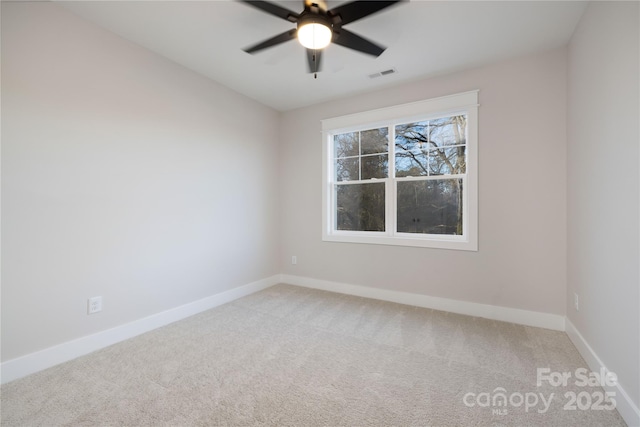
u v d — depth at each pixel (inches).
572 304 94.7
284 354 87.5
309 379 74.7
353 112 145.6
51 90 81.4
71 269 85.7
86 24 88.3
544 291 105.8
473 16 84.9
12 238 75.2
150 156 105.7
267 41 81.8
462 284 120.3
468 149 118.2
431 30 91.8
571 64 95.3
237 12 84.4
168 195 111.8
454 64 113.7
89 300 89.5
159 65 108.2
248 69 119.0
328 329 105.4
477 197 116.3
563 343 93.0
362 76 124.3
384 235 140.3
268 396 68.0
